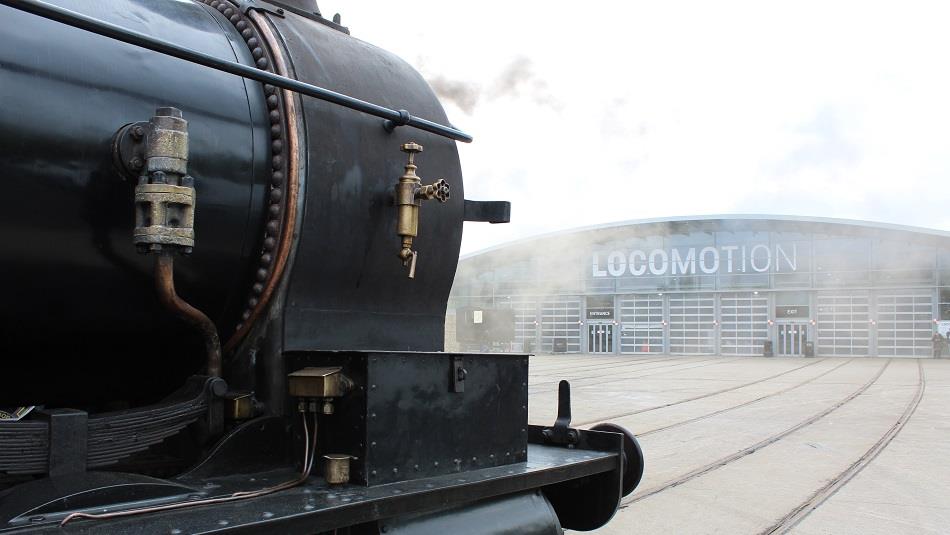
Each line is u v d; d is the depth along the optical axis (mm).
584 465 2705
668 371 25016
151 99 1980
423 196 2480
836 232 40375
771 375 22797
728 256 41906
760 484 6867
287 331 2248
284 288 2246
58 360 2080
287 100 2248
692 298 42438
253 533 1655
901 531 5426
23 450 1710
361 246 2420
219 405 2111
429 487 2104
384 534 2033
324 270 2328
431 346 2787
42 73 1779
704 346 41906
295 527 1737
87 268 1916
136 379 2311
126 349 2184
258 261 2264
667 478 7086
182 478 1998
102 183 1876
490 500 2393
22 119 1732
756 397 15203
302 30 2523
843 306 40031
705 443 9156
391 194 2510
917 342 38562
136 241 1831
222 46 2264
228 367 2328
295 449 2225
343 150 2363
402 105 2682
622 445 2896
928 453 8531
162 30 2113
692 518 5699
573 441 3035
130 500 1748
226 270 2209
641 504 6090
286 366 2252
